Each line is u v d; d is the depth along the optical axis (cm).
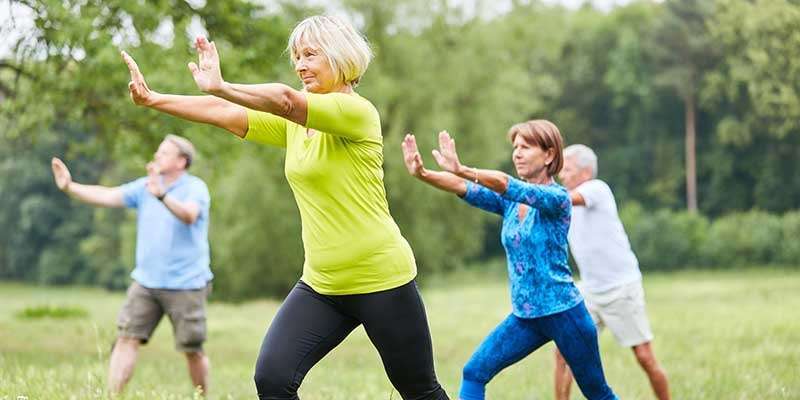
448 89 3775
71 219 8538
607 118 7738
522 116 4172
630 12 7688
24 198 8569
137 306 820
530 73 7544
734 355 1305
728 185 6197
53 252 8481
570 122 7712
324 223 479
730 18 2334
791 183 5734
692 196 6538
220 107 486
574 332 591
